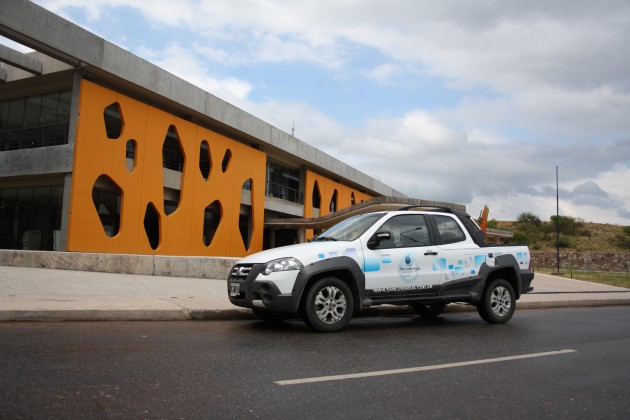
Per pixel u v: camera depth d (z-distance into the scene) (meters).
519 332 8.27
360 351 6.21
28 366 4.85
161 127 28.73
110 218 27.27
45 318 7.50
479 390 4.62
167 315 8.30
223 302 9.67
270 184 42.38
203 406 3.89
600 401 4.39
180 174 30.64
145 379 4.57
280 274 7.30
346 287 7.71
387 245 8.27
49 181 26.34
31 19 21.11
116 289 11.05
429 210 9.14
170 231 29.44
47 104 27.55
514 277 9.55
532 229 76.00
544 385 4.86
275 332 7.47
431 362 5.71
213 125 33.47
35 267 15.91
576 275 31.72
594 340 7.63
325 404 4.05
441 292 8.52
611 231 76.00
